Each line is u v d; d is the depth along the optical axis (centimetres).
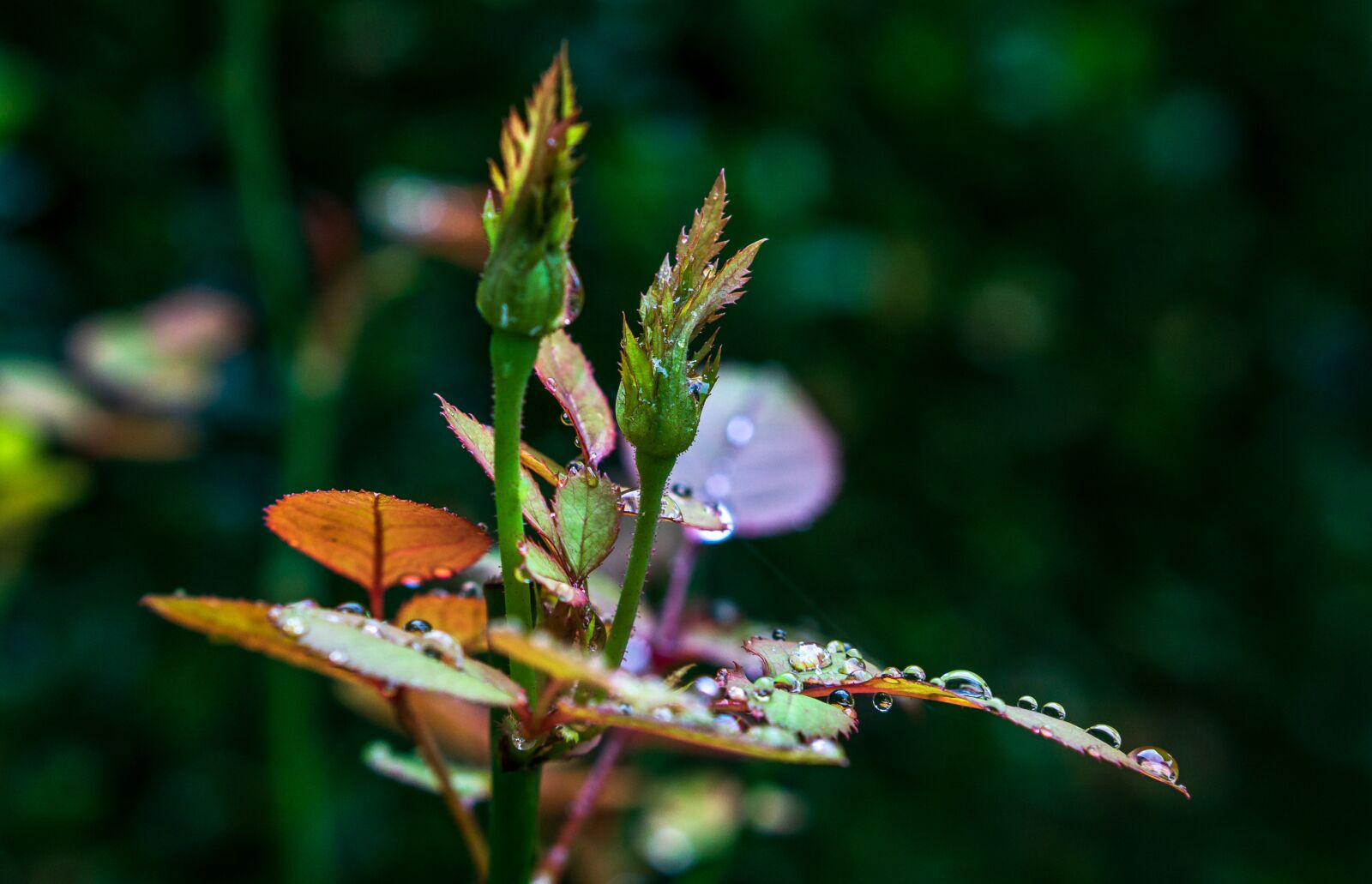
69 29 112
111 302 108
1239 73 151
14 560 68
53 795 91
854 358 123
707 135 118
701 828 45
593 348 104
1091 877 102
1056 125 133
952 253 131
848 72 132
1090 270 142
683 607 37
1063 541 128
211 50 115
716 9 126
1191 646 126
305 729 58
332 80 116
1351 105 150
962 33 132
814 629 37
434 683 27
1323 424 148
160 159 113
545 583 28
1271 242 152
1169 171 138
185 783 94
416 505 29
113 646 98
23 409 68
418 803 92
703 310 28
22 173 105
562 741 28
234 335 79
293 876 58
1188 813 115
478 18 118
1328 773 122
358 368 103
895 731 105
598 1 122
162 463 103
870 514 116
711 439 37
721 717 28
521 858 29
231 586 103
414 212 66
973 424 127
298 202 110
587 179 110
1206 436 142
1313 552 137
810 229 117
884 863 93
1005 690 110
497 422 28
